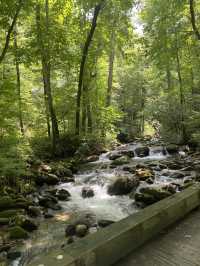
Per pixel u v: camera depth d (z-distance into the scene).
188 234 4.11
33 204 7.71
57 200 8.20
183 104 17.81
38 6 13.56
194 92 18.52
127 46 19.00
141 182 9.43
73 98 16.97
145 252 3.65
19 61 13.66
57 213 7.34
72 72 17.31
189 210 4.85
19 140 9.89
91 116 18.59
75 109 16.95
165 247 3.76
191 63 18.05
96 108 18.70
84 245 3.24
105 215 7.11
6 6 11.26
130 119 30.70
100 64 20.67
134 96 30.36
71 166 12.34
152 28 15.38
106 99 20.89
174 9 14.21
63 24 15.45
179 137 18.27
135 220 3.88
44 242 5.64
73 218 6.95
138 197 7.79
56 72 18.11
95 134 17.45
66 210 7.57
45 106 16.20
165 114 18.86
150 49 15.46
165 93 20.80
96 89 19.17
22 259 5.01
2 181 8.80
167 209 4.34
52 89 16.84
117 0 15.40
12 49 13.54
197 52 16.33
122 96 30.53
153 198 7.56
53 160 13.98
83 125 17.55
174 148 15.99
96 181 10.16
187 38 15.26
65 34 14.61
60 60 15.13
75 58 15.31
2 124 10.37
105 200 8.33
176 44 15.65
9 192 8.46
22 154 9.53
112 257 3.39
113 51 21.08
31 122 16.86
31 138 15.40
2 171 8.32
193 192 4.98
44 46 13.83
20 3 11.52
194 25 14.05
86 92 17.55
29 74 18.30
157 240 3.95
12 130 10.54
